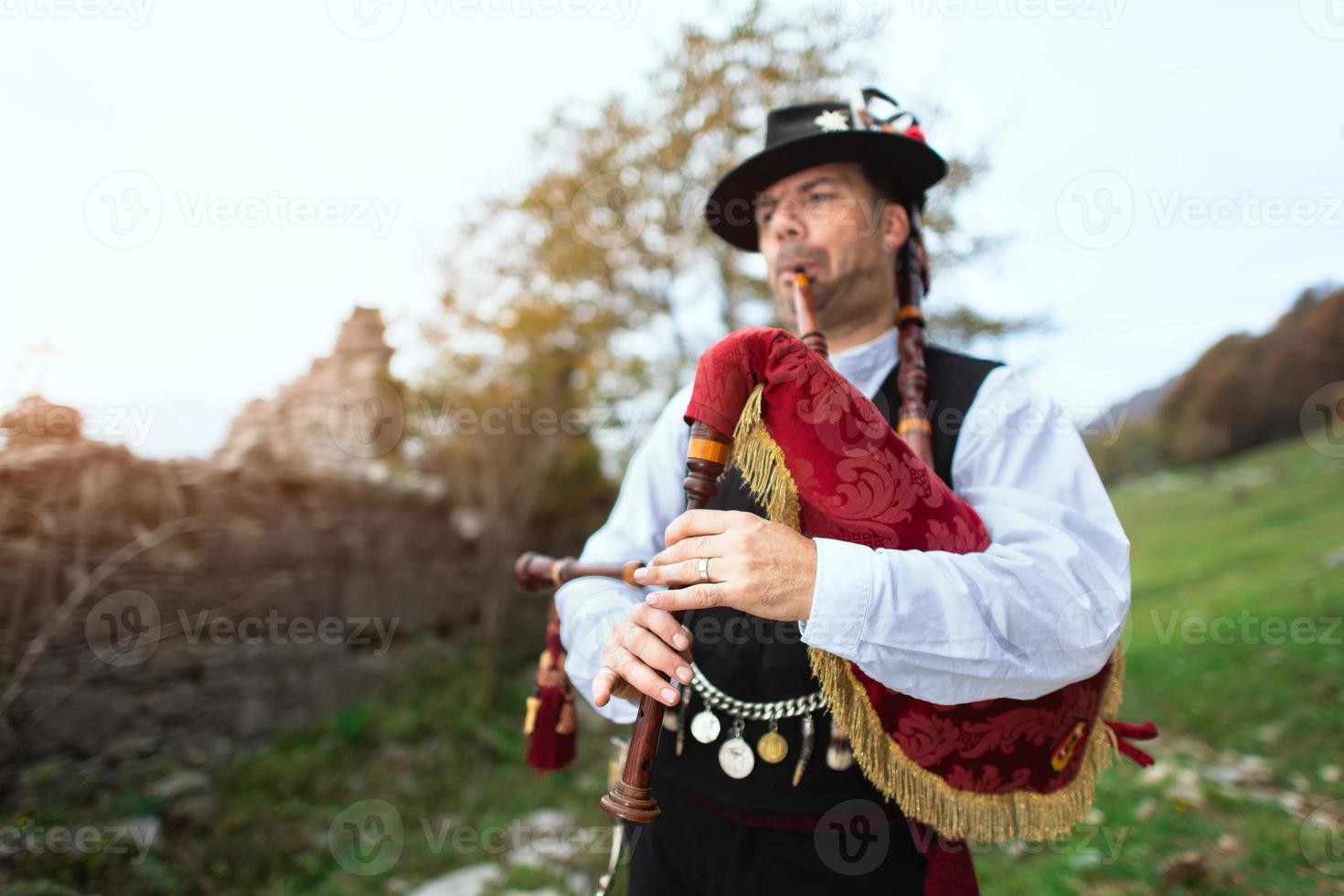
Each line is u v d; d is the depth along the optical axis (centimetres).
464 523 718
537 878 340
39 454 356
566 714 149
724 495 127
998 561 94
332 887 335
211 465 467
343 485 576
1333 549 738
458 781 467
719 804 119
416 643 630
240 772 422
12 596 343
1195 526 1073
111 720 382
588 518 821
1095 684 111
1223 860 280
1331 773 353
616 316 750
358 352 656
